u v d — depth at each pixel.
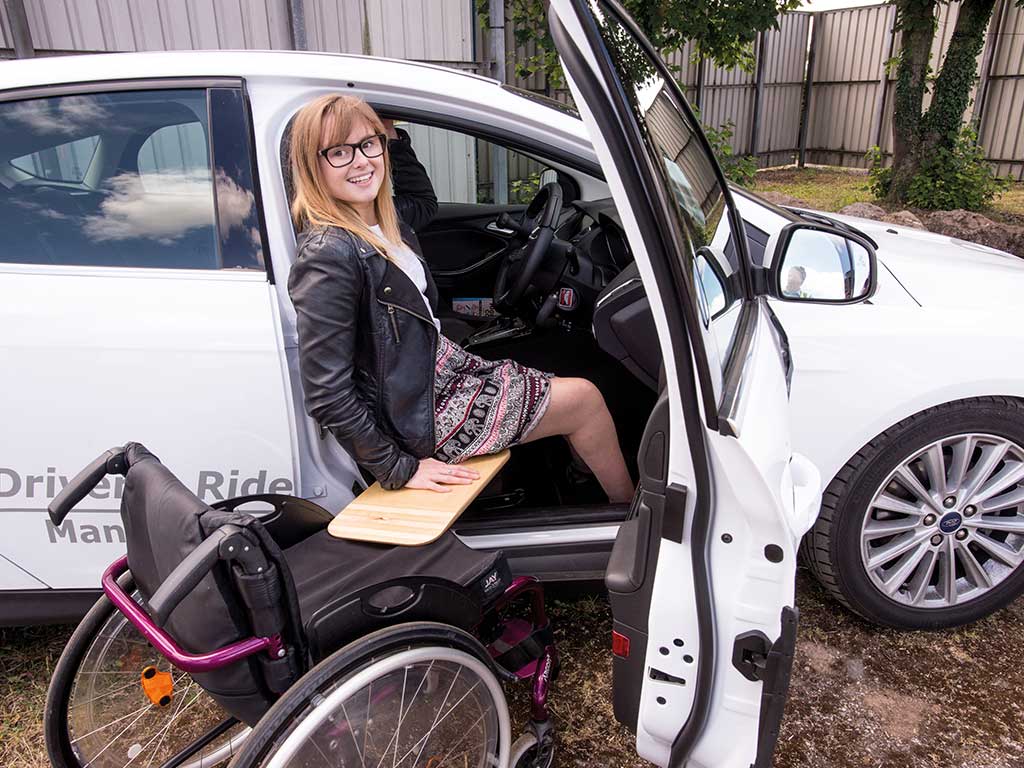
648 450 1.27
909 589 2.16
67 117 1.73
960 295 2.04
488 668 1.46
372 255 1.55
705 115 11.27
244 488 1.76
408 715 1.40
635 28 1.64
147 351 1.65
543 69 5.70
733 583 1.25
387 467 1.63
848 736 1.87
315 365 1.52
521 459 2.37
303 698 1.21
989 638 2.21
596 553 1.91
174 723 1.82
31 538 1.76
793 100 12.51
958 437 1.99
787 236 1.88
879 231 2.52
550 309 2.33
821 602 2.37
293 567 1.49
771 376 1.49
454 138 4.47
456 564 1.49
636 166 1.07
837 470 1.98
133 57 1.78
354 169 1.54
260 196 1.71
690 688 1.33
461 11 5.60
